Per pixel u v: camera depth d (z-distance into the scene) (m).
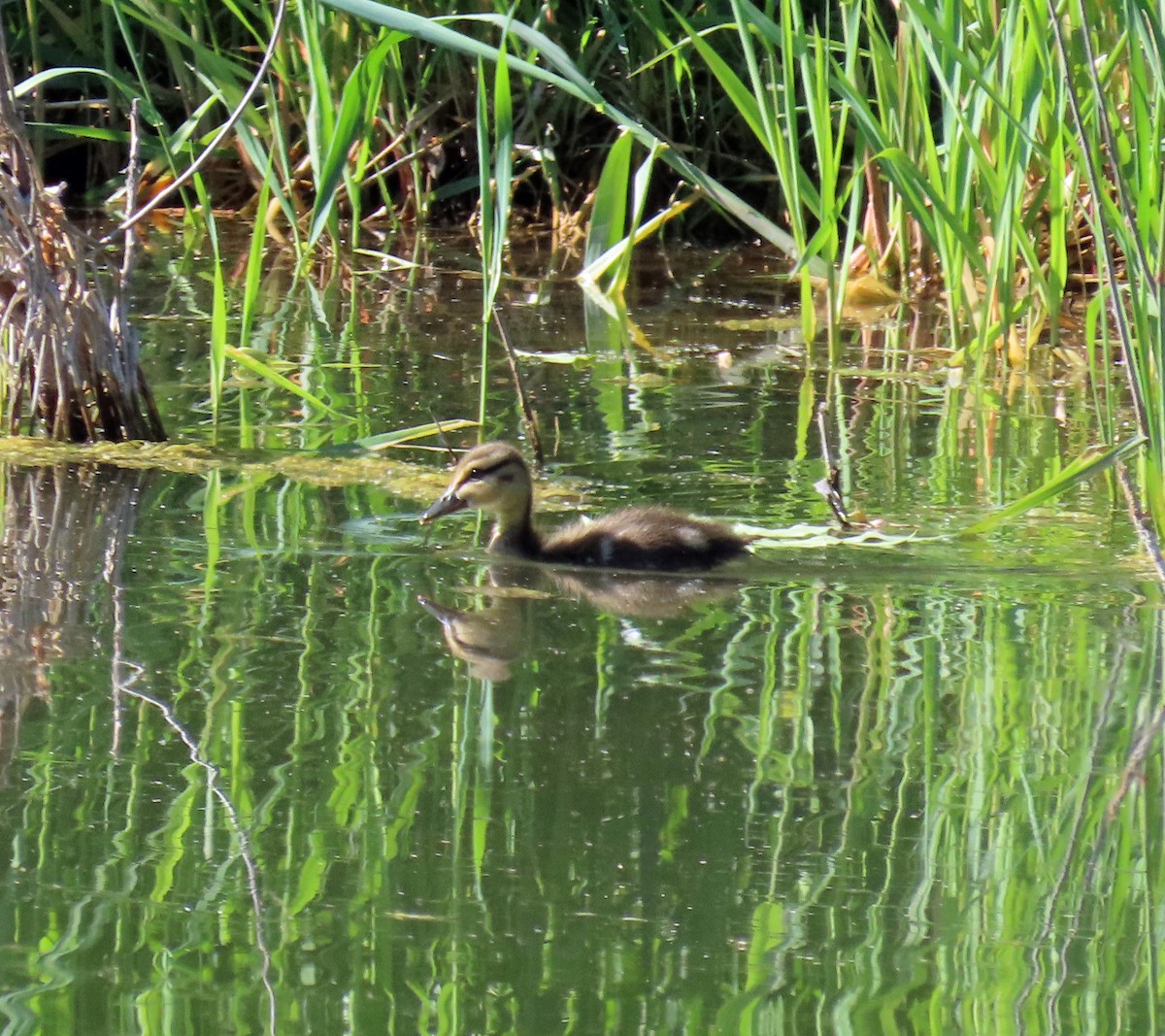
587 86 14.34
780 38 15.77
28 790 7.72
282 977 6.36
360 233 22.59
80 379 13.50
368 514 12.11
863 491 12.59
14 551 11.00
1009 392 15.52
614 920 6.82
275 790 7.77
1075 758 8.28
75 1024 6.06
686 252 22.22
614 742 8.39
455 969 6.45
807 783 7.99
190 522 11.72
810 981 6.46
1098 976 6.50
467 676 9.16
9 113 13.09
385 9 13.59
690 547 11.16
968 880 7.16
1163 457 10.91
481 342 17.19
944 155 18.34
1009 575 10.97
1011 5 14.46
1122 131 13.84
